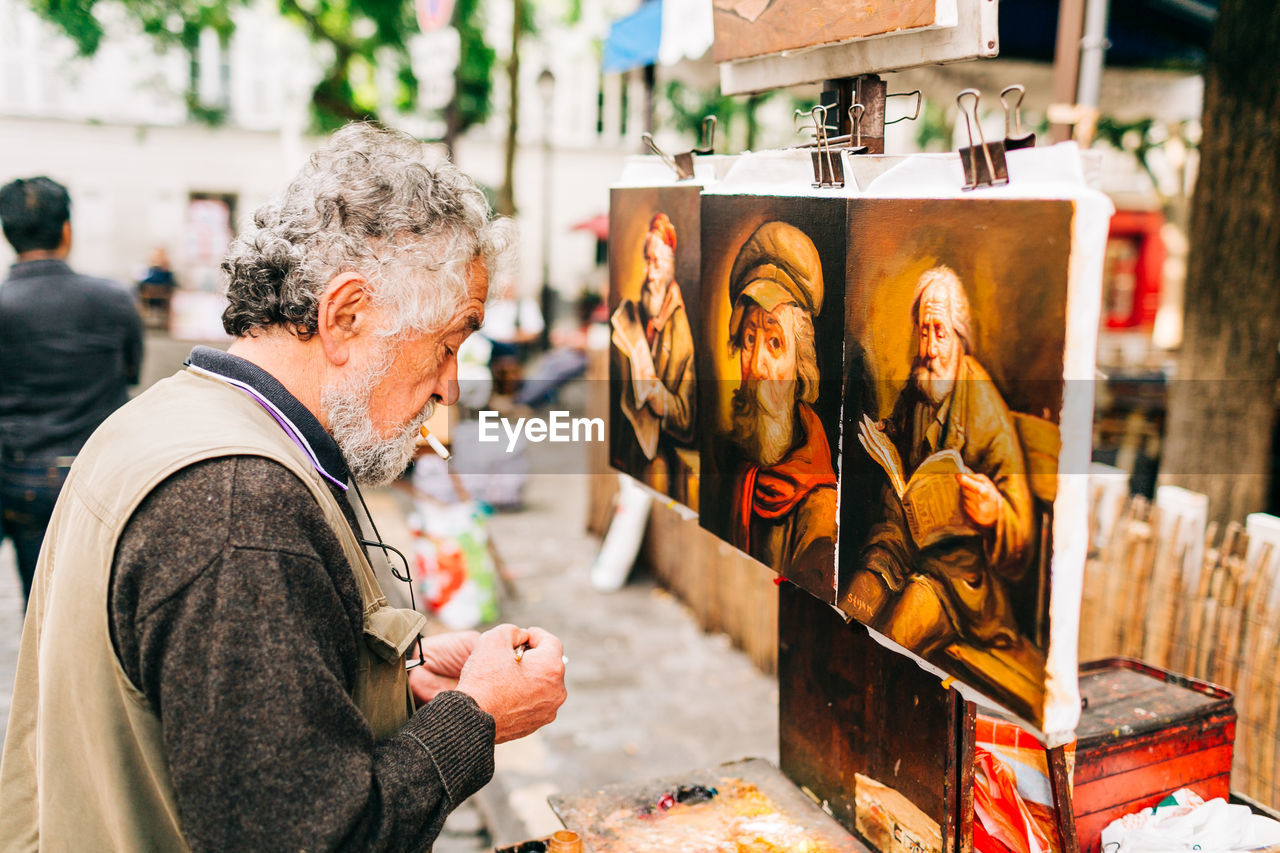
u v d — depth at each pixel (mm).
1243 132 3479
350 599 1001
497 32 12531
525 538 6148
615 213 1711
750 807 1469
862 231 1032
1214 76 3566
